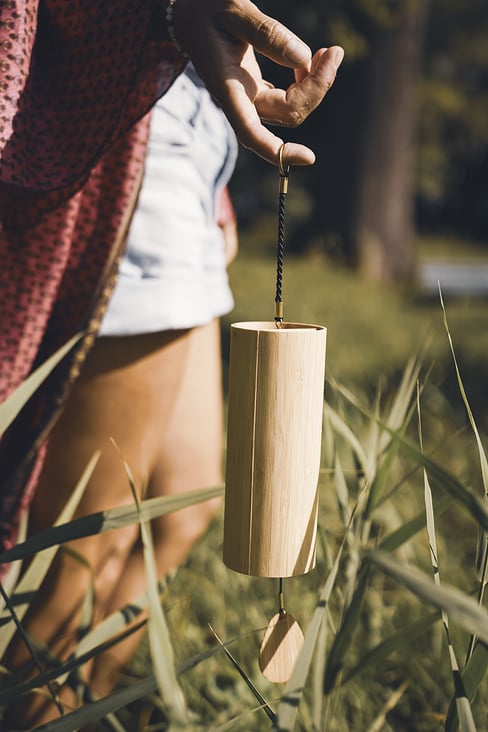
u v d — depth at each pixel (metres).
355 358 7.79
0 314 1.71
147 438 1.86
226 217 2.22
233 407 1.25
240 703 2.21
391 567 0.99
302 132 16.97
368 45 15.26
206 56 1.34
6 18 1.48
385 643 1.36
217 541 2.93
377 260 15.54
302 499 1.24
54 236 1.68
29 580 1.49
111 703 1.24
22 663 1.81
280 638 1.29
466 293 15.73
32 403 1.76
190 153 1.86
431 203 31.91
